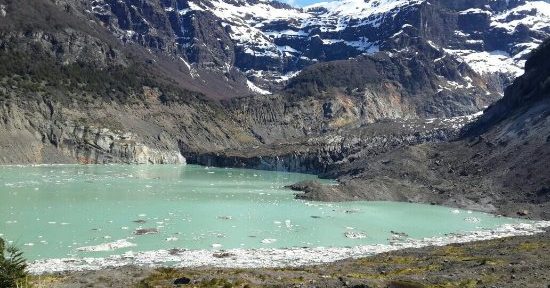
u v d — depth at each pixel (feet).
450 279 155.02
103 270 182.80
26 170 531.09
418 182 476.95
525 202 379.14
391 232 293.43
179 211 332.19
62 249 224.94
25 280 110.83
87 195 377.50
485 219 345.10
